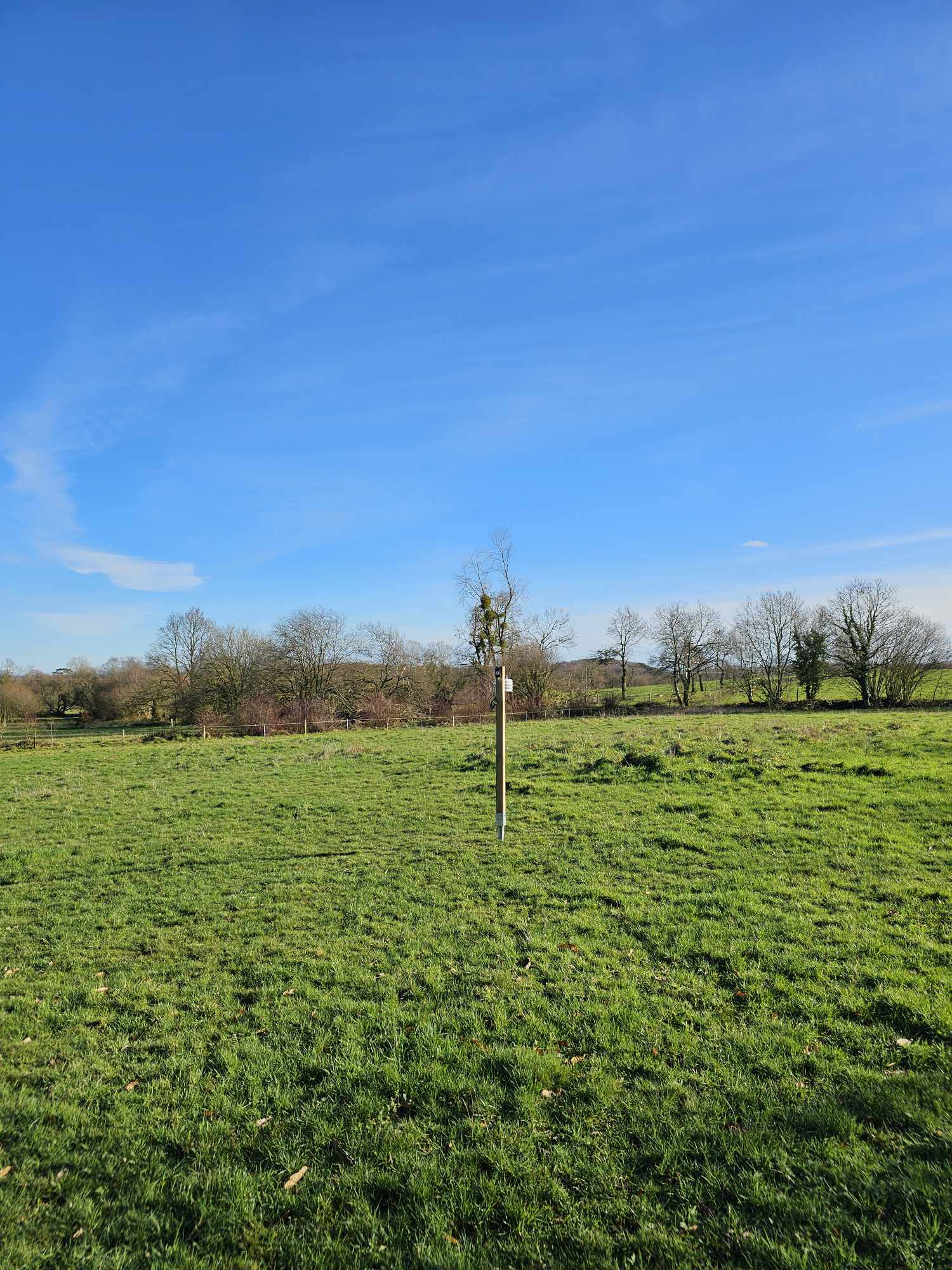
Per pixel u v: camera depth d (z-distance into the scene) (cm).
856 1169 438
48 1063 628
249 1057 616
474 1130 502
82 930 969
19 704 6919
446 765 2127
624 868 1084
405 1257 405
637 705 5288
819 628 5981
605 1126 500
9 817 1722
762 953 757
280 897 1054
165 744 3491
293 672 6078
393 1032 641
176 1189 466
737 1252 391
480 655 5162
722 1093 525
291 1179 471
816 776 1516
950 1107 488
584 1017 649
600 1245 402
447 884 1065
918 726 2080
